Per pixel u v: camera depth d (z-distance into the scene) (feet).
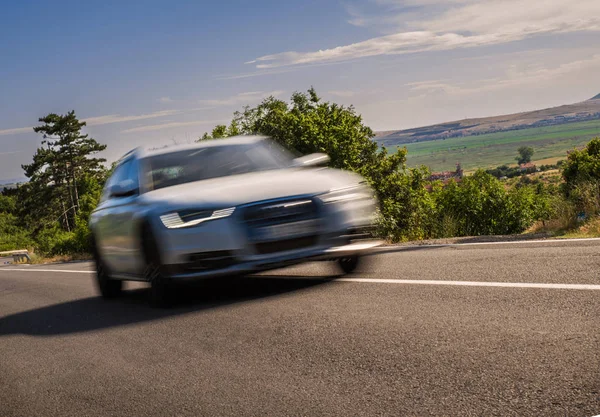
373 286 21.40
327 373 12.96
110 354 17.72
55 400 14.26
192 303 23.22
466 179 191.72
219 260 20.83
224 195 21.39
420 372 12.10
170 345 17.54
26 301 34.40
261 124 76.84
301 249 20.95
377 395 11.28
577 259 21.84
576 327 13.53
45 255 124.88
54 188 273.75
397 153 87.15
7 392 15.64
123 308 25.64
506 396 10.32
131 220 23.56
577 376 10.71
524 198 187.11
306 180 22.29
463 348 13.16
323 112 74.64
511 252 25.91
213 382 13.60
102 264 29.32
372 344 14.47
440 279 21.25
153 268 22.70
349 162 73.05
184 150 26.11
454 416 9.86
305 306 19.61
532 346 12.64
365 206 22.77
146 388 13.98
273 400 11.88
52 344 20.56
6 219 329.93
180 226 21.13
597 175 42.78
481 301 17.20
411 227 87.56
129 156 27.68
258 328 17.74
